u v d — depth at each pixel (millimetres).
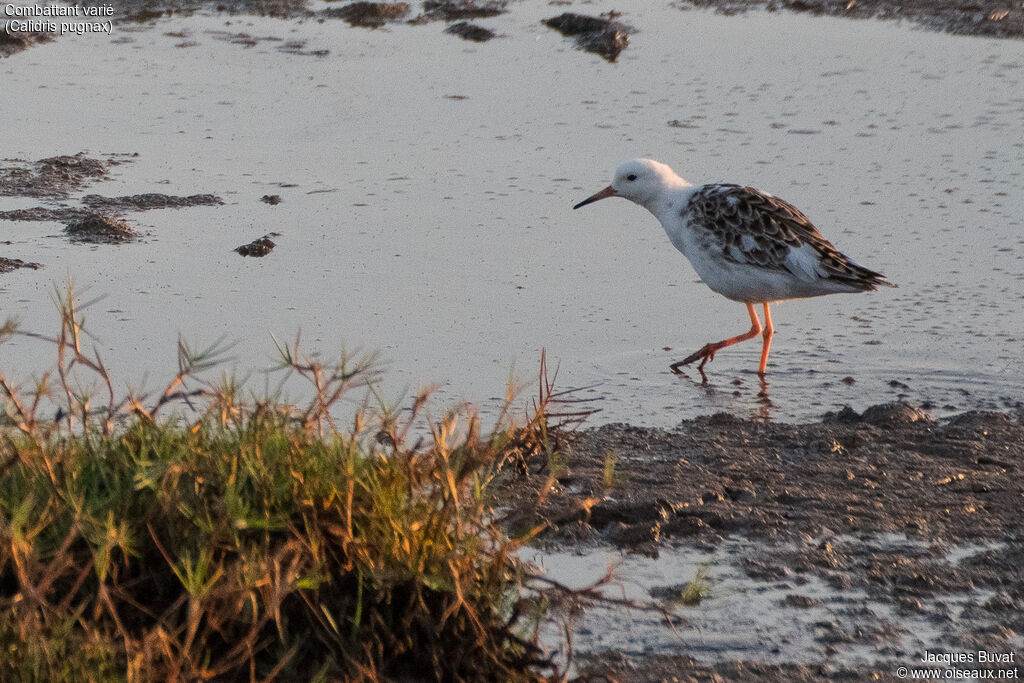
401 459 7574
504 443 8477
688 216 13289
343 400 11242
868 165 18484
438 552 6984
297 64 24234
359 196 17344
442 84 23000
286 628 6668
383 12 27656
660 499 9164
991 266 15016
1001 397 11781
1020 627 7434
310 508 6867
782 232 12500
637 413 11445
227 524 6691
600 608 7660
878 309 14023
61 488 7043
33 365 11711
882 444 10523
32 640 6176
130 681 6055
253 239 15594
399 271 14719
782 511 9102
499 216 16672
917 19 26531
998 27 25641
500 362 12398
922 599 7773
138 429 7617
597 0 28719
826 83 22609
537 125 20609
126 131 20062
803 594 7863
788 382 12273
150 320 13055
